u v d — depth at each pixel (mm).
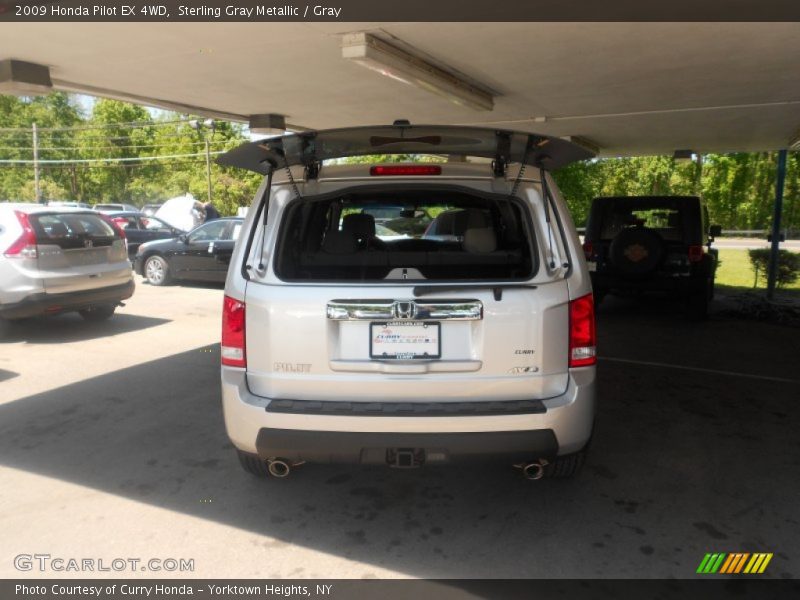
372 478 3912
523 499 3639
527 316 2986
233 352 3127
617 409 5191
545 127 10445
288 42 5477
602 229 9078
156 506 3586
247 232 3221
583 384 3051
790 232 28781
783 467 4059
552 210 3156
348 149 3346
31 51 5707
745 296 11523
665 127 10406
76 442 4543
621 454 4270
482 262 3576
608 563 3000
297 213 3590
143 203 60750
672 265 8742
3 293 7383
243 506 3584
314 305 3004
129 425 4879
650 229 8523
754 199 24250
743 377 6148
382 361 3008
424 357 3014
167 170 59094
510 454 2951
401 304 2965
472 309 2967
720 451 4316
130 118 60656
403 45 5641
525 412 2926
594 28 5156
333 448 2955
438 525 3365
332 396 3037
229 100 8336
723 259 20156
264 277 3098
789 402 5371
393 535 3270
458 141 3223
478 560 3037
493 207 4527
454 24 5043
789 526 3326
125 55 5859
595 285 9086
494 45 5652
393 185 3240
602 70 6547
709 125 10148
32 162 54844
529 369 3008
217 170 50844
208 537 3262
